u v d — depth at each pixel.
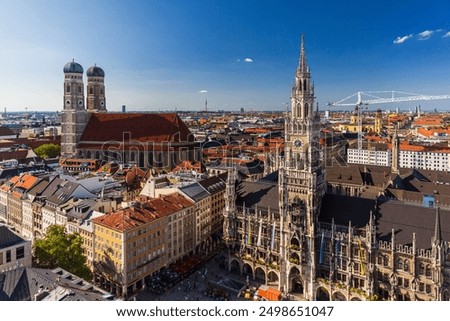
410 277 97.50
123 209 125.12
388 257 100.94
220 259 140.00
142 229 119.44
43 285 74.12
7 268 100.38
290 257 116.00
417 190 163.62
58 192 159.25
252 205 130.12
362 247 103.75
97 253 122.88
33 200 162.38
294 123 117.31
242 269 129.00
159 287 119.12
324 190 122.00
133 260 116.75
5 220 185.00
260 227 124.12
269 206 127.12
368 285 102.50
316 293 112.00
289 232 115.31
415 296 97.00
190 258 139.50
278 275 119.69
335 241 108.56
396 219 105.62
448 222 99.50
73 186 157.00
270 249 121.94
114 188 179.50
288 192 116.12
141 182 195.38
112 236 116.44
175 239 135.25
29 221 165.62
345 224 111.50
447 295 93.56
